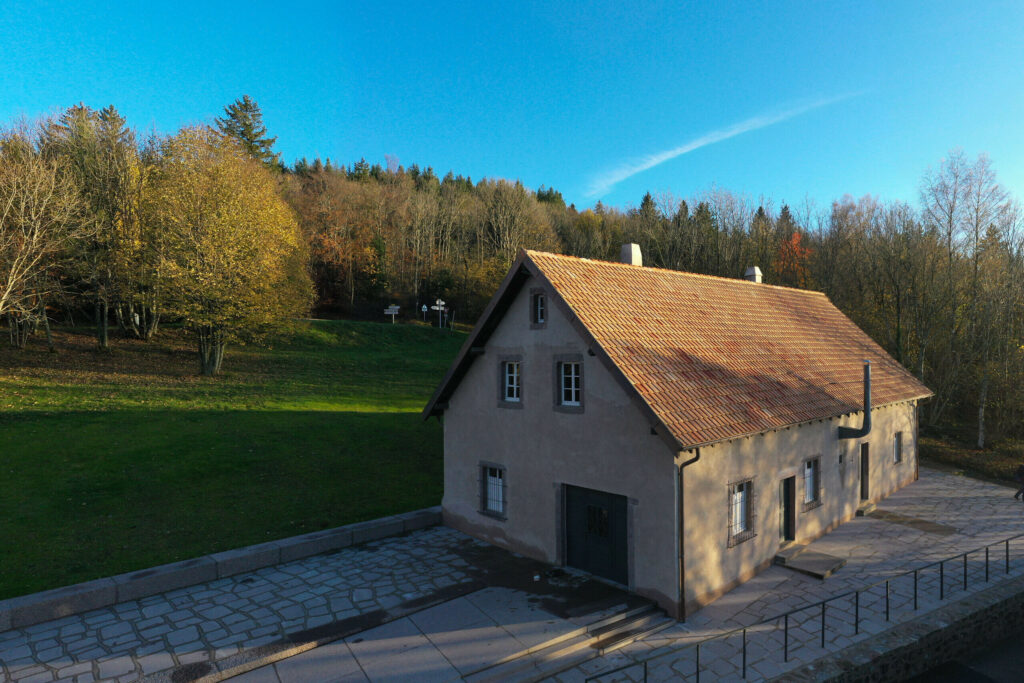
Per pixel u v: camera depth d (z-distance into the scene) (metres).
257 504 16.91
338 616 11.20
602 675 8.59
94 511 15.55
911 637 10.80
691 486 11.59
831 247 49.00
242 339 41.44
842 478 17.53
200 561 13.00
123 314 42.19
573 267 14.62
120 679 9.10
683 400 12.20
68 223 33.19
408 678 9.27
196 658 9.71
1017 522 17.66
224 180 32.69
